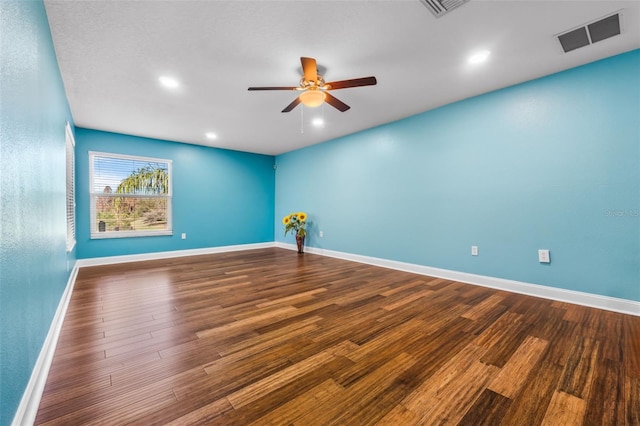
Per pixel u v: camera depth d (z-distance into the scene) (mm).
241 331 2064
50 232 1868
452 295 2902
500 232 3115
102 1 1736
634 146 2344
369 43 2225
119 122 4082
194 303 2660
